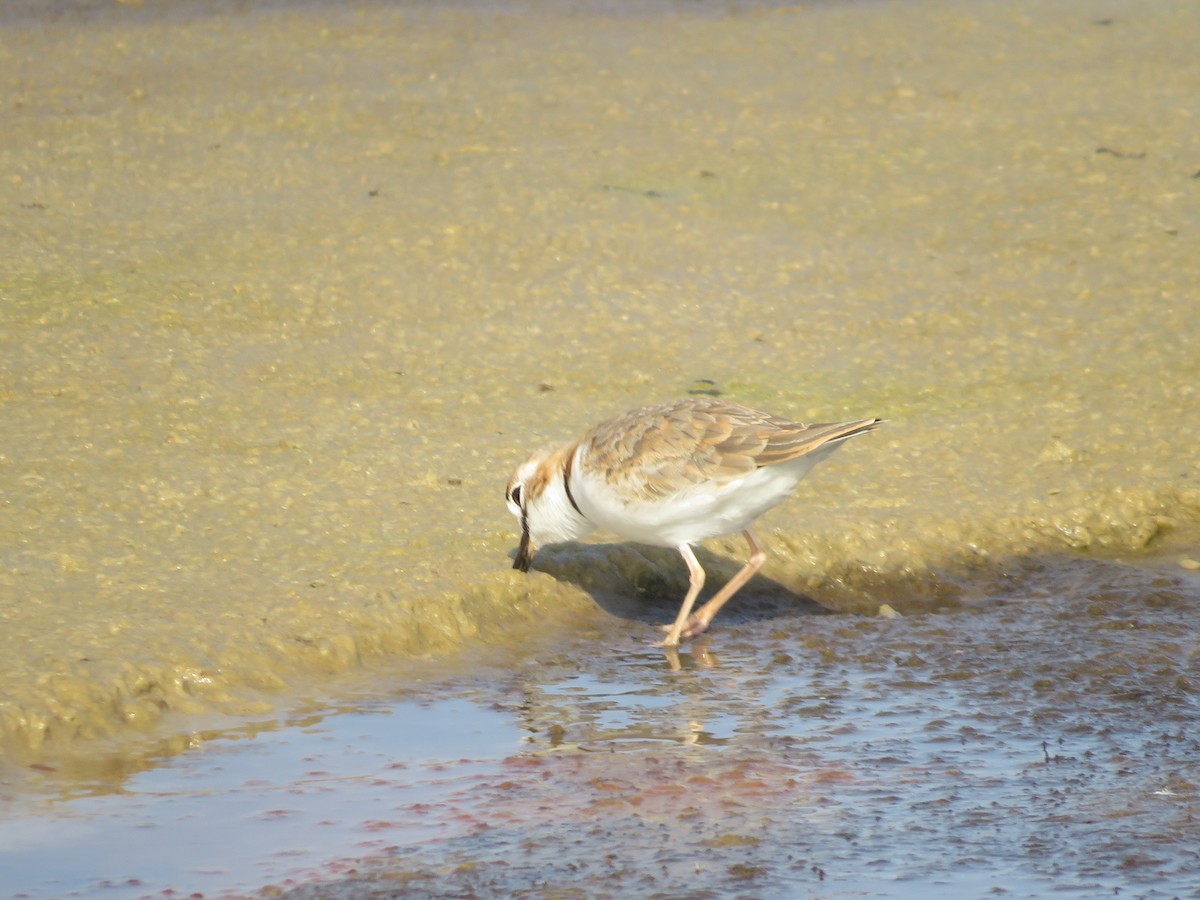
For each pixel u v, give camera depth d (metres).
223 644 9.73
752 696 9.77
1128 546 12.59
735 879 7.19
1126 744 8.90
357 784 8.29
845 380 15.12
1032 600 11.69
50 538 11.23
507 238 18.06
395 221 18.38
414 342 15.61
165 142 20.53
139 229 17.73
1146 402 14.69
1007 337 16.11
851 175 20.28
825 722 9.29
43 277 16.28
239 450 13.15
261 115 21.73
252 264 17.03
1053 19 27.11
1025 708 9.48
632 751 8.81
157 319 15.62
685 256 17.86
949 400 14.80
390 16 27.03
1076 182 19.98
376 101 22.48
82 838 7.57
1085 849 7.52
